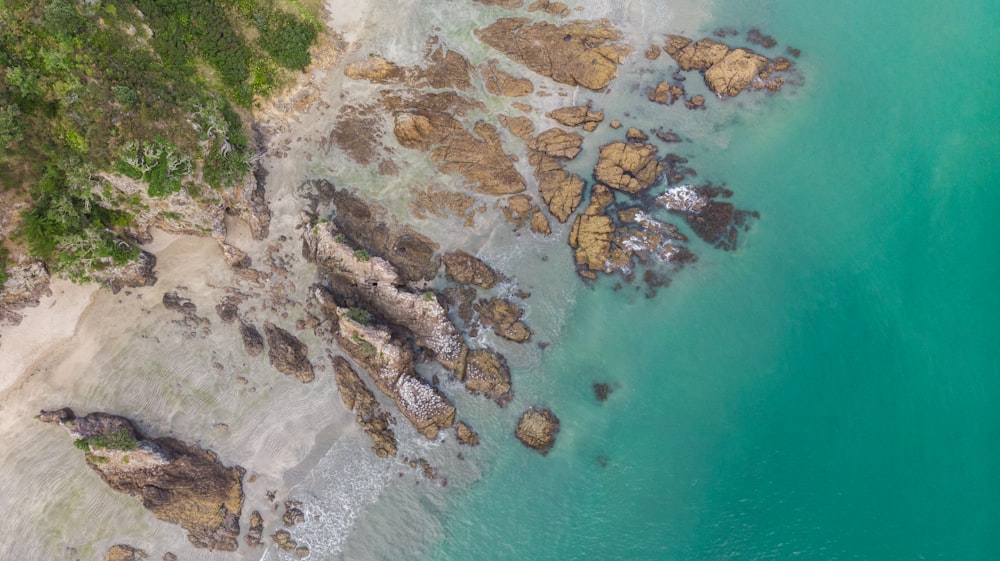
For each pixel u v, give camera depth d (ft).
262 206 124.77
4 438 104.68
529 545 114.93
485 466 119.14
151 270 117.39
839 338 122.83
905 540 109.91
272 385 118.93
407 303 122.21
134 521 107.04
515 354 124.77
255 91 126.21
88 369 110.42
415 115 131.54
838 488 114.01
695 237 129.39
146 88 108.27
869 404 118.52
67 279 109.91
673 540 113.70
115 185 107.55
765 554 111.24
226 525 111.04
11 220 101.65
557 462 119.14
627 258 128.36
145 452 106.42
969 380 118.73
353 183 130.62
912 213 129.90
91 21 103.71
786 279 126.82
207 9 119.34
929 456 114.52
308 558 112.47
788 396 119.96
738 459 117.08
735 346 123.44
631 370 123.44
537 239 130.62
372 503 116.16
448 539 115.55
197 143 111.55
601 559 113.50
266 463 115.44
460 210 131.23
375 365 120.47
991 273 125.39
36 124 99.60
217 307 119.96
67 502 105.09
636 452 118.93
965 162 132.26
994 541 108.58
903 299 124.57
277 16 127.24
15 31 97.09
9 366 106.52
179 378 114.93
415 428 120.26
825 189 132.05
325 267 125.18
